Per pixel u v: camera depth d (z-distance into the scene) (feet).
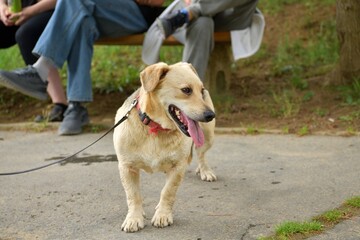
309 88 25.41
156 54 21.95
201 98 12.48
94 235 12.20
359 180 15.16
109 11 22.13
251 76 28.09
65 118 22.07
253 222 12.62
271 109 23.62
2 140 21.62
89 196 14.84
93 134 21.94
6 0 23.31
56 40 20.77
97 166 17.66
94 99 26.45
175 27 21.52
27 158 18.90
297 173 16.21
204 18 21.80
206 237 11.90
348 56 24.62
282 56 29.30
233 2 21.76
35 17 22.45
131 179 12.64
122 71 29.73
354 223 12.23
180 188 15.37
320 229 11.88
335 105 23.17
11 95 27.30
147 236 12.03
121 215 13.41
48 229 12.62
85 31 21.38
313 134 20.52
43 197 14.83
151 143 12.28
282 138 20.34
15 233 12.45
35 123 23.56
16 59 31.17
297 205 13.58
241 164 17.44
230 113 23.68
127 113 12.46
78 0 21.11
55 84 23.81
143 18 23.65
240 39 23.59
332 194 14.21
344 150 18.24
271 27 32.91
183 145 12.46
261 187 15.16
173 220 12.94
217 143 20.12
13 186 15.81
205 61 22.11
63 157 18.88
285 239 11.40
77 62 21.47
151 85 11.94
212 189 15.20
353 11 23.99
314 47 29.99
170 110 12.34
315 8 33.91
